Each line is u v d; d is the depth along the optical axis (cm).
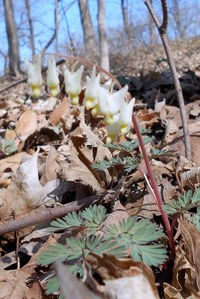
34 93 13
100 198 15
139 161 16
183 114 20
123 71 81
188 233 12
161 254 10
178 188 16
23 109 38
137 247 10
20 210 17
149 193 16
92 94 13
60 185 17
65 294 7
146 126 27
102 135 25
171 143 22
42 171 19
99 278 11
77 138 17
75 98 13
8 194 17
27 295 12
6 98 65
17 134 28
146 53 94
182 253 12
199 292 11
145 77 43
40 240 15
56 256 11
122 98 13
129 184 16
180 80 39
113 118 13
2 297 12
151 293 10
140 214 15
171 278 12
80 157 17
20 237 15
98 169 16
